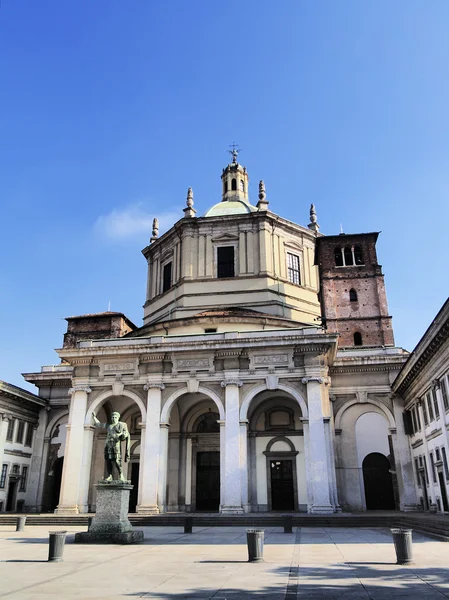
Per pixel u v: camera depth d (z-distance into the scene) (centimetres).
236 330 4038
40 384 4616
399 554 1434
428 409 3259
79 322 5366
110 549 1805
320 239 4722
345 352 4153
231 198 5356
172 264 4738
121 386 3756
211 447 4025
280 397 3916
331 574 1263
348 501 3797
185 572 1303
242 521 2980
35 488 4312
